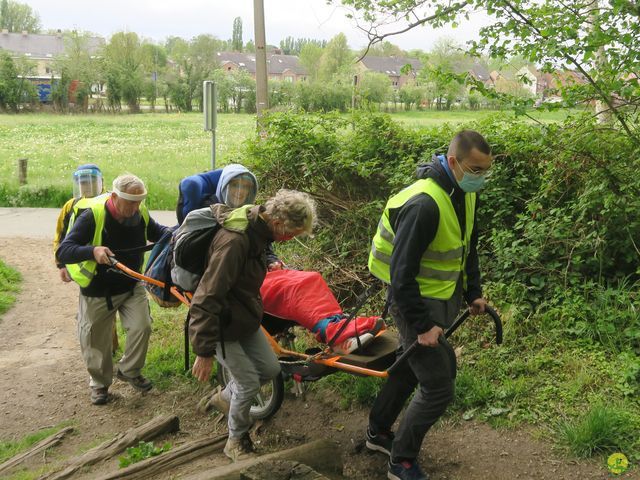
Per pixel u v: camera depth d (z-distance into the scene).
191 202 5.38
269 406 4.67
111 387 5.77
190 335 3.73
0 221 13.58
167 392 5.56
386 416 4.20
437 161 3.55
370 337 4.25
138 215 5.18
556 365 4.96
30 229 12.70
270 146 8.13
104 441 4.82
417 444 3.82
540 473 3.97
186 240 3.82
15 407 5.48
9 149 29.67
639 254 5.70
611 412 4.21
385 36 7.03
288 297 4.62
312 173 7.79
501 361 5.15
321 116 8.01
